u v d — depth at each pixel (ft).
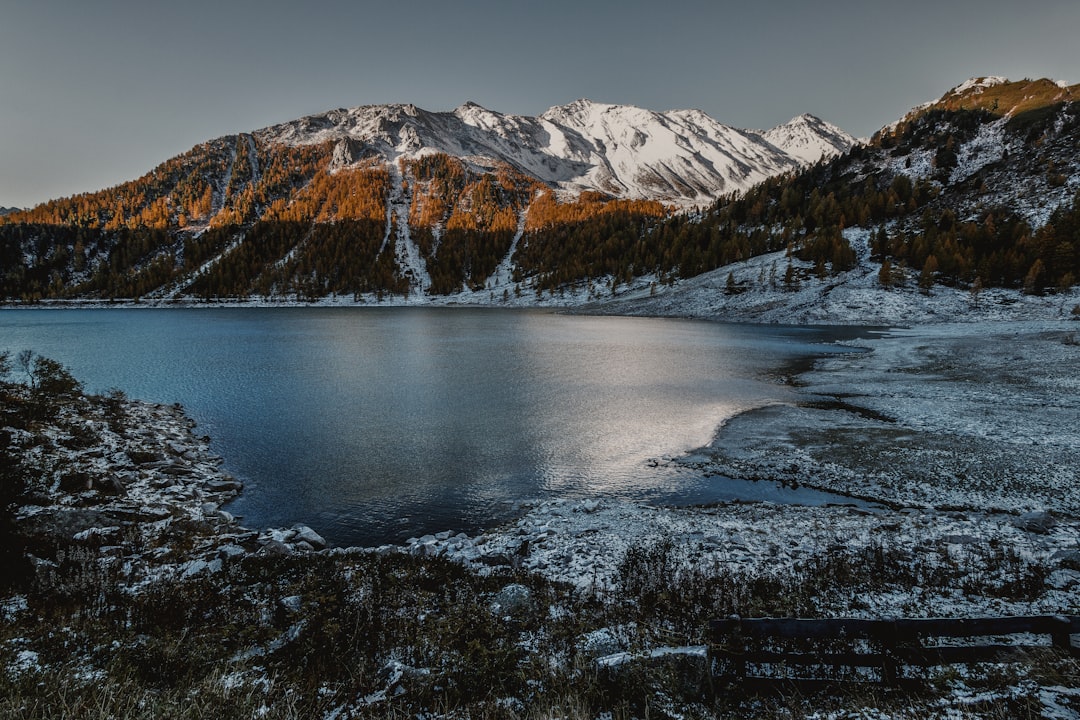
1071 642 24.56
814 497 65.77
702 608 33.04
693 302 411.13
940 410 101.19
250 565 41.14
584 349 211.61
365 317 425.28
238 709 19.83
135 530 49.52
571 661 25.40
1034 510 57.98
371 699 22.13
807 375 149.48
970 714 19.07
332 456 82.33
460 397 123.03
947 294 330.13
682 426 97.96
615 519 57.88
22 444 63.87
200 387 134.21
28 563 37.11
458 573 40.91
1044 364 136.77
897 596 34.96
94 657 24.52
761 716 20.77
